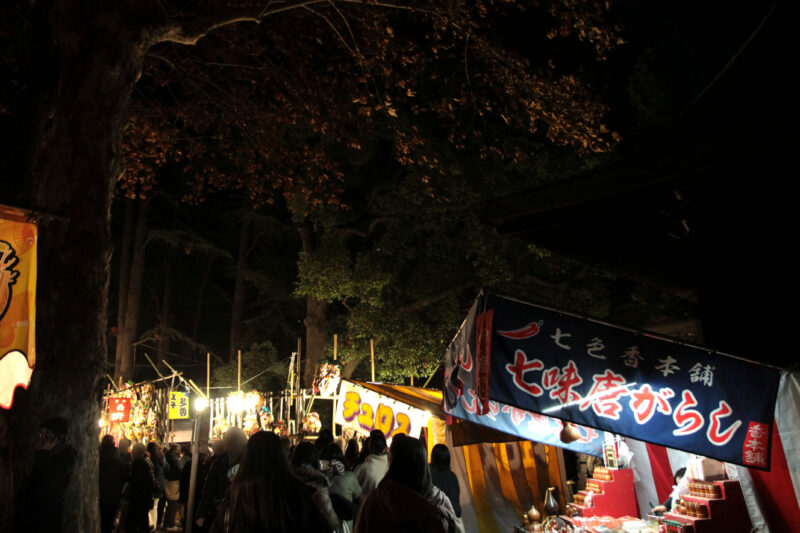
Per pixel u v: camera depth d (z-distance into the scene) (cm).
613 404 425
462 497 794
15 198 755
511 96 1137
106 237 632
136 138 1177
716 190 550
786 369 421
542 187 512
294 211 1809
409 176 1752
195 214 3091
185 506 1261
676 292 852
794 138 431
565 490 836
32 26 812
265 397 1648
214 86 1155
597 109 1109
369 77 1136
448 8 1019
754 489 479
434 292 1831
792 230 505
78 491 559
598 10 990
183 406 1798
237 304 2811
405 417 835
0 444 546
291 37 1181
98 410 601
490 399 425
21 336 416
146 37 693
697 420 418
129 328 2556
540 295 1836
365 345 1817
